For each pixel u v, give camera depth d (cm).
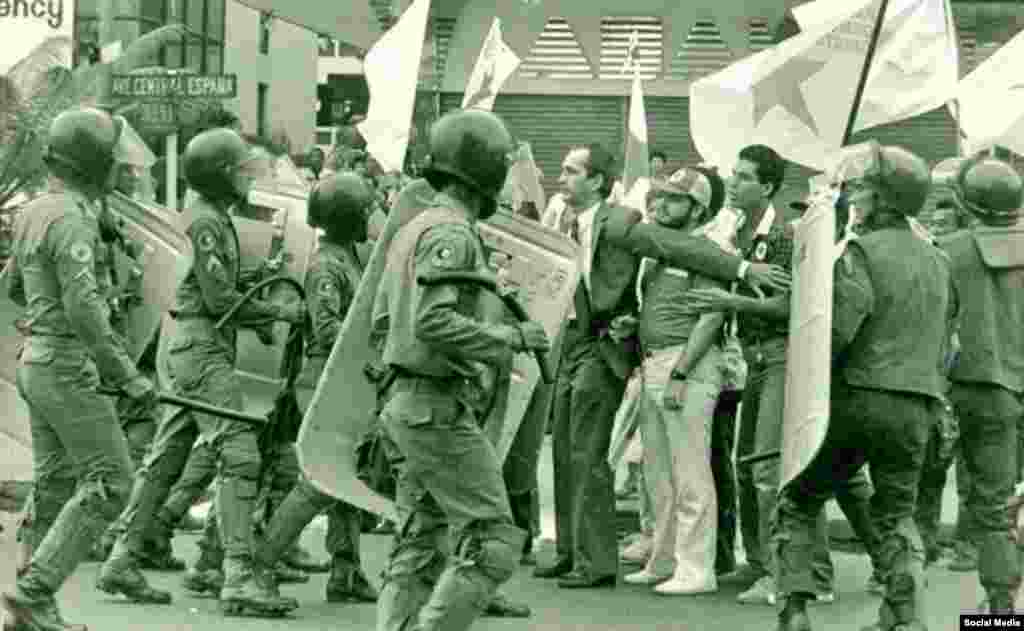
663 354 1136
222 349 1020
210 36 3225
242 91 3488
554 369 987
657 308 1136
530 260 979
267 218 1134
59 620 886
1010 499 983
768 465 1084
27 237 887
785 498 919
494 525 759
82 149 892
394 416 759
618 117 1986
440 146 773
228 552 1006
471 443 759
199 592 1080
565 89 1992
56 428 888
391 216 827
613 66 1948
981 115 1471
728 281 1084
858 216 916
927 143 2062
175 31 2308
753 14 1845
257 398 1109
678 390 1127
